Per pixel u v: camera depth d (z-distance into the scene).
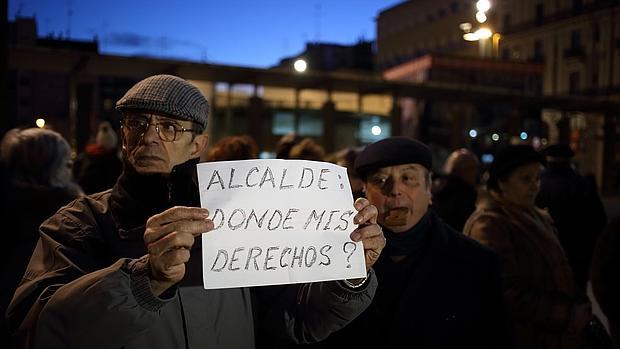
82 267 1.41
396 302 2.13
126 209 1.49
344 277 1.43
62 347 1.20
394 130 15.90
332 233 1.44
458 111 18.92
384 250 2.19
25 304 1.33
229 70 12.23
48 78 24.89
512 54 44.91
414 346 2.06
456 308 2.10
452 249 2.19
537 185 2.82
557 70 40.94
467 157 4.43
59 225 1.48
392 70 27.75
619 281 1.99
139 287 1.22
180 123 1.46
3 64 3.08
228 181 1.37
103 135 4.60
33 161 2.57
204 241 1.31
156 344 1.39
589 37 38.47
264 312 1.69
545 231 2.72
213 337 1.47
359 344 2.13
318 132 21.23
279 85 14.41
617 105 20.34
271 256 1.36
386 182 2.20
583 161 31.12
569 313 2.49
